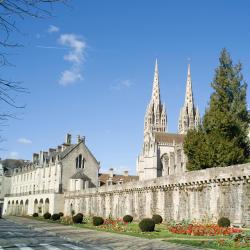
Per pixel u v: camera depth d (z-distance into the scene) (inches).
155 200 2113.7
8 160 5669.3
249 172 1432.1
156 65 6727.4
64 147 4178.2
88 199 3115.2
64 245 979.9
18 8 426.3
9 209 4913.9
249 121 2175.2
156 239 1123.3
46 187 4037.9
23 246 940.6
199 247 878.4
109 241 1083.9
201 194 1715.1
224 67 2192.4
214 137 2046.0
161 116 6491.1
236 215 1478.8
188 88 6692.9
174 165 3823.8
